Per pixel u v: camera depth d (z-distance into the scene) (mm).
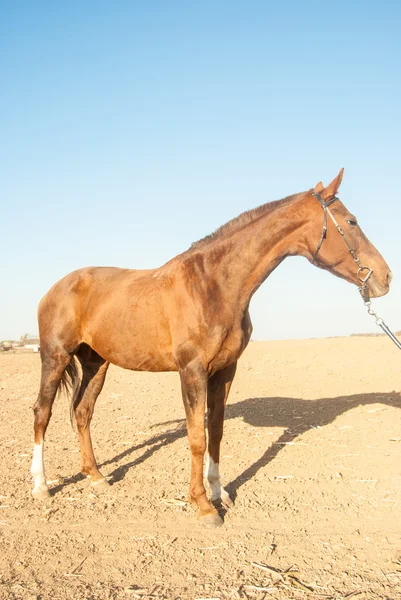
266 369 12820
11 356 16484
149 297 5051
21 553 4141
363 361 13141
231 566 3877
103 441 7352
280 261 4977
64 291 5656
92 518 4777
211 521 4559
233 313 4746
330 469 5855
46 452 6863
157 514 4832
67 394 5910
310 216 4840
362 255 4793
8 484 5676
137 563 3955
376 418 7809
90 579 3746
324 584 3596
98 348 5508
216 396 5098
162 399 10352
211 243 4949
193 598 3473
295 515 4738
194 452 4727
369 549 4070
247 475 5777
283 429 7562
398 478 5496
